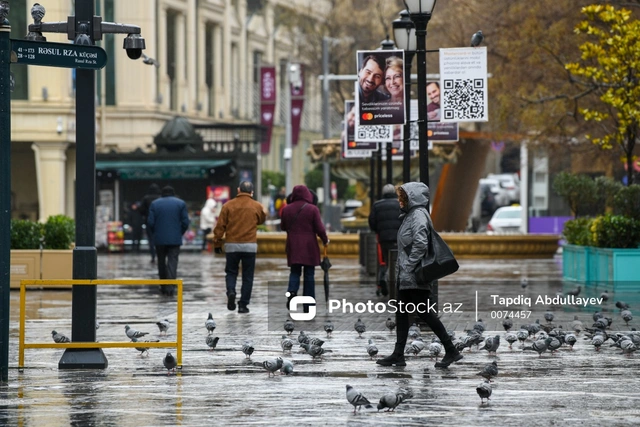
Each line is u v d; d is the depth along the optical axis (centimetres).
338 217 15362
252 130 15825
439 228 11719
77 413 2680
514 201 19538
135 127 16938
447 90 4753
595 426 2497
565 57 8612
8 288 3144
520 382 3133
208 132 17075
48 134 15412
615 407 2738
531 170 12181
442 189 11500
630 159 6819
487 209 19388
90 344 3409
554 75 8950
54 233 7181
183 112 18575
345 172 10519
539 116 9050
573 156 11562
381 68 5019
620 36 6397
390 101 5019
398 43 5216
